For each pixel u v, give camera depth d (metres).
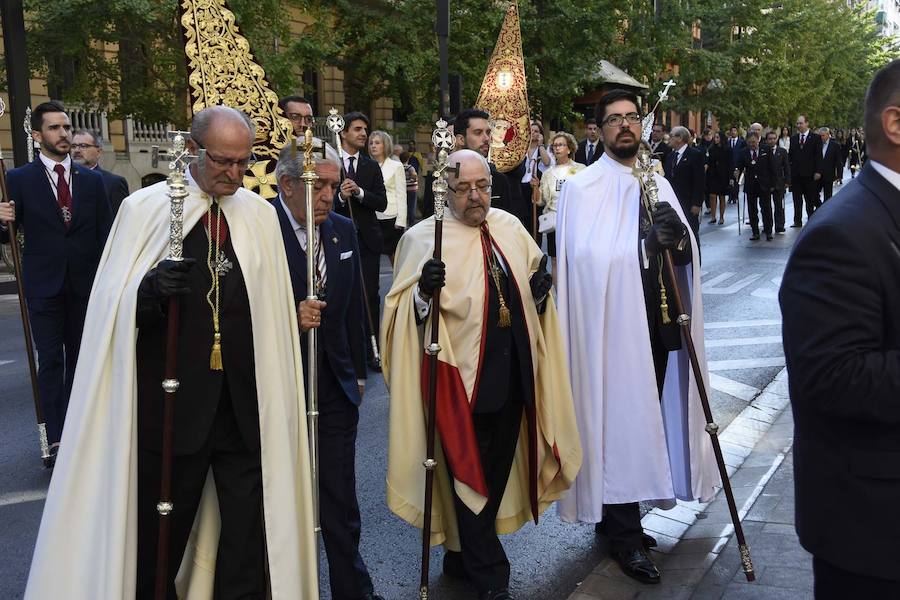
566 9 20.17
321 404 3.51
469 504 3.50
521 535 4.50
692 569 3.87
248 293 2.98
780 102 35.66
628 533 3.95
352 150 7.68
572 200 4.21
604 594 3.71
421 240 3.73
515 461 3.88
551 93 21.03
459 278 3.63
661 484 4.01
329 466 3.49
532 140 12.48
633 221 4.12
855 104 54.47
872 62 56.53
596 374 4.04
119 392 2.80
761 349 8.20
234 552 3.03
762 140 16.42
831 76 44.75
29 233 5.60
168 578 3.00
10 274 13.14
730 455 5.39
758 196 16.53
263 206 3.16
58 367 5.59
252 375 3.02
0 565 4.12
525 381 3.69
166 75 14.43
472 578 3.62
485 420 3.72
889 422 2.12
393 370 3.68
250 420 3.01
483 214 3.67
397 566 4.14
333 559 3.47
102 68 14.67
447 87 10.88
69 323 5.72
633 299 4.03
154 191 3.04
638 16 26.50
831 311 2.14
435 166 3.44
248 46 4.71
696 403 4.25
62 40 13.39
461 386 3.56
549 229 10.77
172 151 2.79
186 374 2.92
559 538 4.45
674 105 31.27
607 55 25.66
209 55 4.61
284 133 4.77
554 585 3.93
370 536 4.48
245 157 2.92
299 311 3.25
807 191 18.53
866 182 2.23
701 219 20.89
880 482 2.16
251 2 13.99
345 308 3.57
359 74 19.45
